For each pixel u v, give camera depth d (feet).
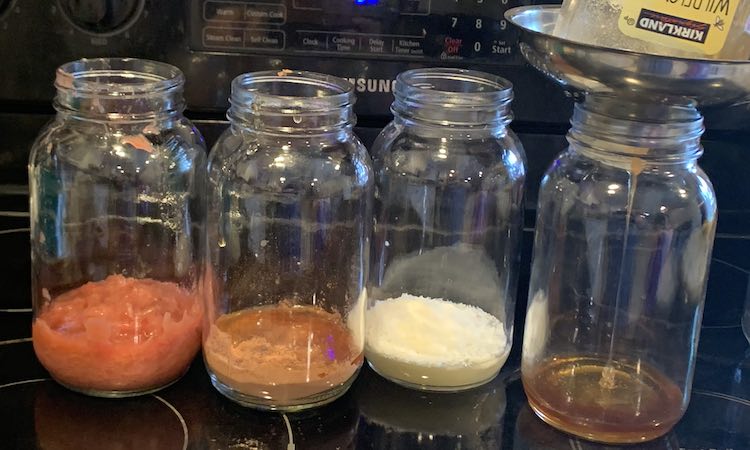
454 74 2.34
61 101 2.10
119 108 2.12
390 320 2.32
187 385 2.18
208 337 2.18
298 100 2.08
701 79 1.70
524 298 2.79
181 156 2.27
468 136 2.29
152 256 2.35
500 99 2.22
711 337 2.56
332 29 2.45
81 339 2.04
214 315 2.22
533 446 2.01
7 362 2.25
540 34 1.84
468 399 2.20
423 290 2.50
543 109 2.60
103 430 1.97
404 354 2.20
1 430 1.95
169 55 2.43
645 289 2.29
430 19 2.47
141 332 2.09
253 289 2.31
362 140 2.65
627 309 2.31
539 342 2.26
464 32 2.49
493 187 2.38
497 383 2.28
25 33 2.38
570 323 2.30
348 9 2.43
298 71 2.34
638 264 2.28
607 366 2.23
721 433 2.10
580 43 1.74
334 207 2.26
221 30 2.42
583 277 2.30
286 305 2.31
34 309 2.21
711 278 2.79
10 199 2.62
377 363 2.25
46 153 2.20
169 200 2.31
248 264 2.30
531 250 2.84
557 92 2.58
